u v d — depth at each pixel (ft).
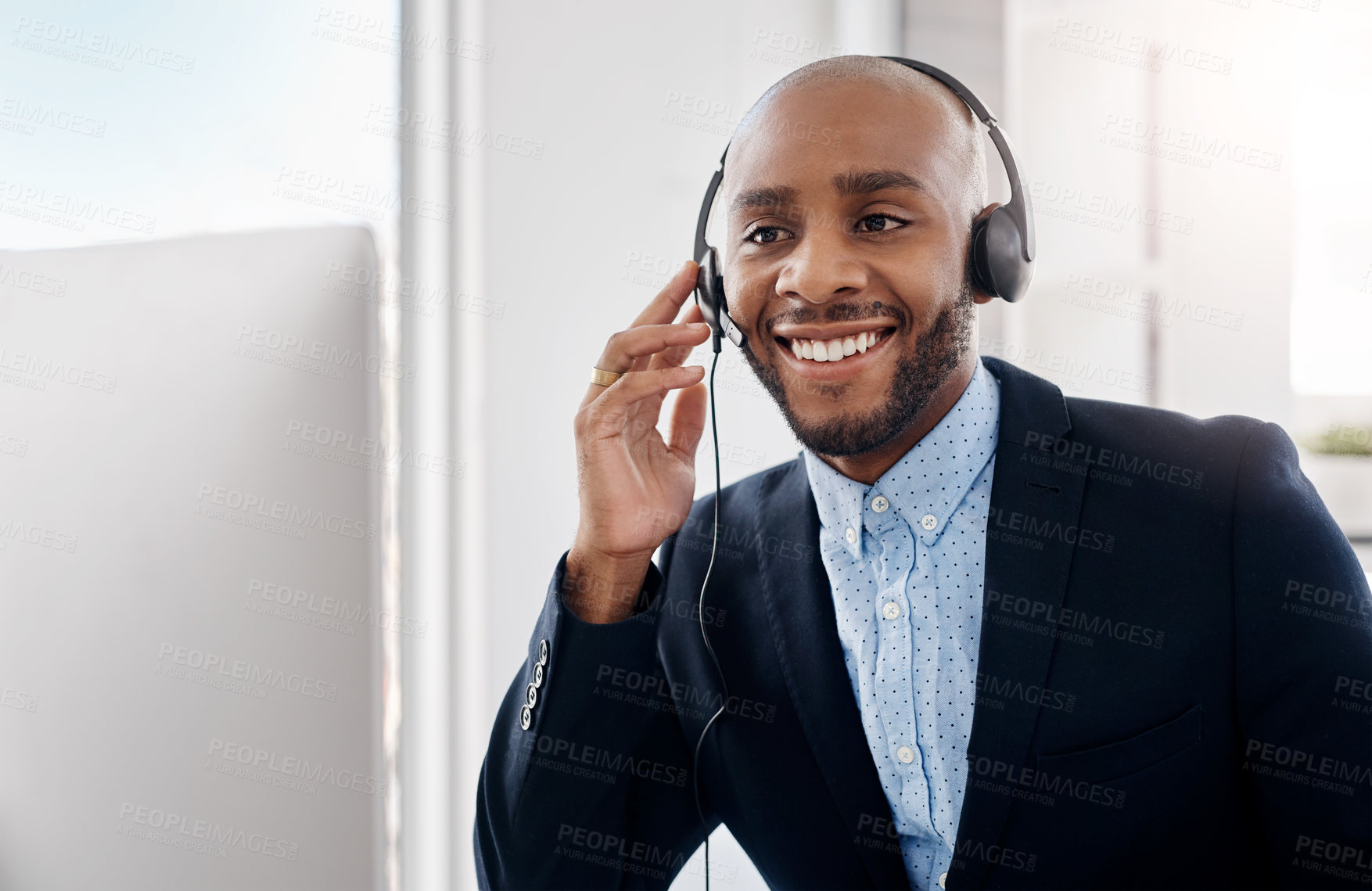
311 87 6.13
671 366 3.44
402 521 6.32
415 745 6.31
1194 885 2.76
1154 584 2.75
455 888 6.29
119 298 2.29
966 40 6.26
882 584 2.97
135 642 2.28
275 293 2.29
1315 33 5.54
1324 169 5.56
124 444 2.28
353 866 2.27
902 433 2.82
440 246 6.36
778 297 2.75
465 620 6.39
